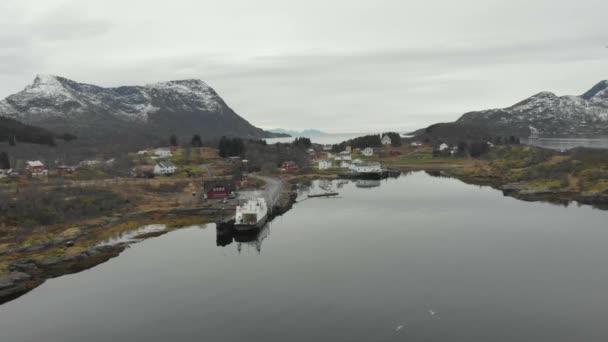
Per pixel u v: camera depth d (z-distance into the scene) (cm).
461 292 5941
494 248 7875
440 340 4731
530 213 10812
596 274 6500
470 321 5134
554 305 5503
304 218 10969
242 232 9206
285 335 4912
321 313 5412
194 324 5219
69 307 5778
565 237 8506
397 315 5316
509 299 5712
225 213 11325
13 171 15962
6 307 5816
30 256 7800
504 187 15025
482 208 11638
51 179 14300
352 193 15138
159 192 13838
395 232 9188
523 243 8162
